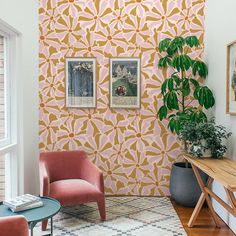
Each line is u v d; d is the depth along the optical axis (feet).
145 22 13.01
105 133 13.21
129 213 11.26
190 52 13.08
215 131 10.16
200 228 10.02
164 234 9.48
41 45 12.97
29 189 12.05
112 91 13.10
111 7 12.96
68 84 13.05
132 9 12.97
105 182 13.33
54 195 9.71
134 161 13.28
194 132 10.32
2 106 10.66
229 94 10.29
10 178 11.10
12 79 11.01
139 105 13.10
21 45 11.07
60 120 13.15
